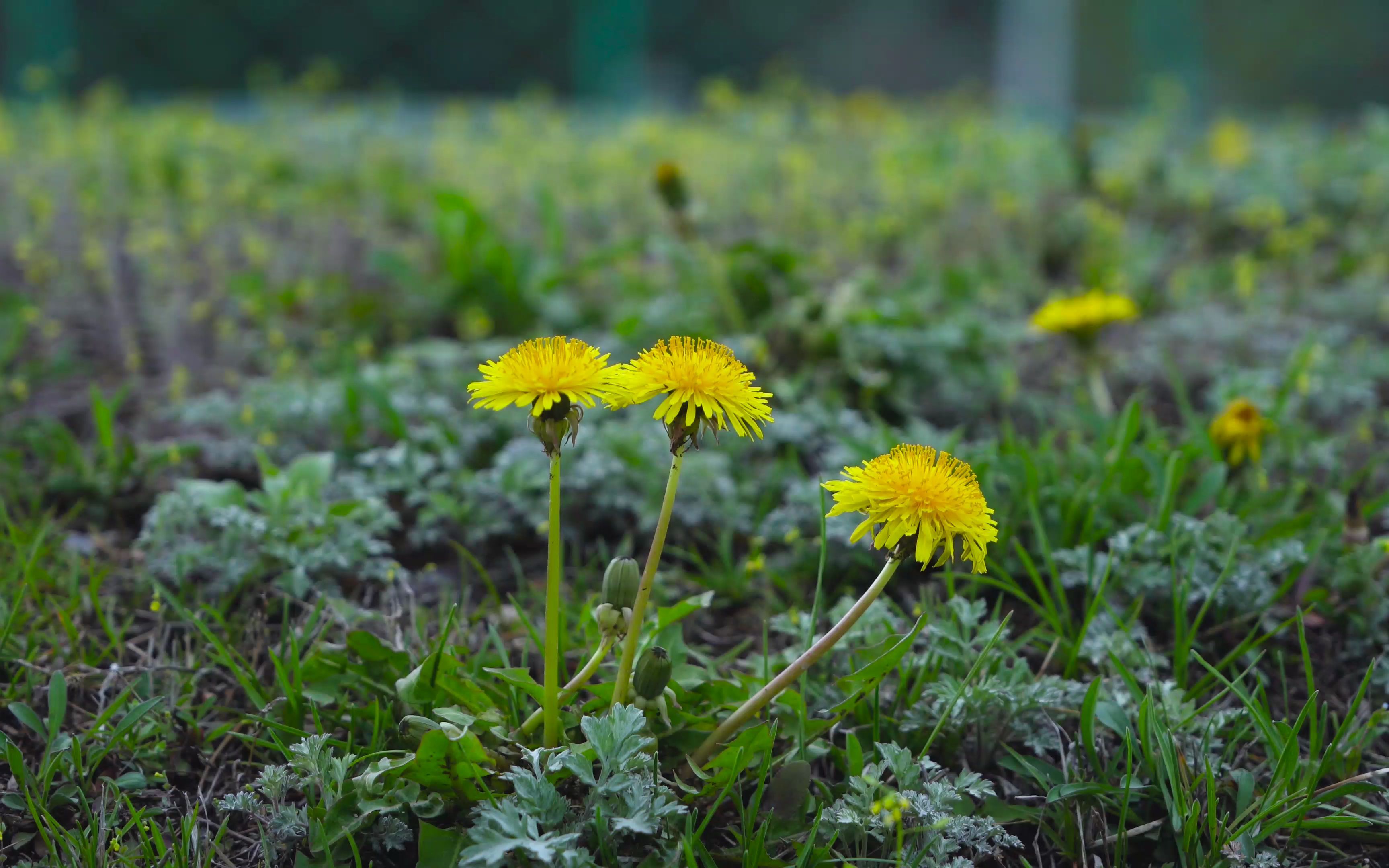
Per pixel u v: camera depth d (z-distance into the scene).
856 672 1.68
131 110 7.89
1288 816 1.70
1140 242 5.04
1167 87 7.97
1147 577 2.20
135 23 11.11
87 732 1.84
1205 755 1.73
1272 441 2.96
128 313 3.90
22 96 8.05
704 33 14.77
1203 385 3.63
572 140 6.92
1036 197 5.79
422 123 8.11
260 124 7.53
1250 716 1.92
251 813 1.67
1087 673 2.12
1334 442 2.94
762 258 3.84
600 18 9.53
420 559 2.62
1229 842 1.65
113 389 3.42
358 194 5.73
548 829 1.51
